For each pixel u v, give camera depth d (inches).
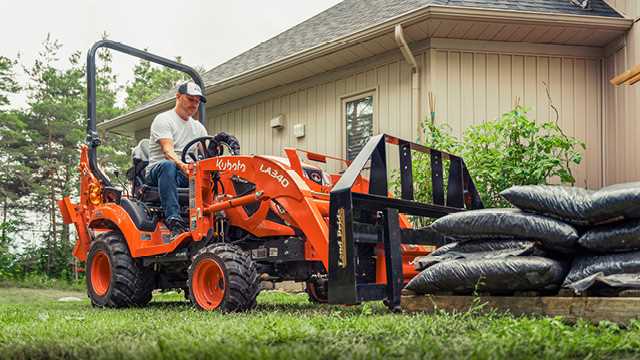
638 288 135.8
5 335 124.2
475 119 353.4
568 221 152.9
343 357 86.4
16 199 908.6
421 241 192.5
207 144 246.4
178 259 217.0
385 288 170.6
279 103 450.9
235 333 117.9
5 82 971.9
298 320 137.1
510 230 158.2
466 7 330.0
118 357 89.0
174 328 129.5
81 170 262.5
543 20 334.3
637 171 320.8
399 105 372.5
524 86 357.7
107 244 237.6
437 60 353.1
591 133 358.9
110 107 1107.3
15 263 663.1
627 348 101.7
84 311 211.0
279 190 190.2
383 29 350.9
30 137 948.6
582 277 145.9
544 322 121.4
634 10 333.4
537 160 311.7
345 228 161.9
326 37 421.4
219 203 206.8
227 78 446.3
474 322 131.2
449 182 212.5
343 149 404.8
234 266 189.3
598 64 362.3
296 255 192.4
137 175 246.4
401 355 90.9
